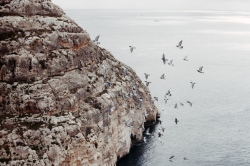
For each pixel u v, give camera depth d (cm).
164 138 8681
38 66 6016
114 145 7131
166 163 7481
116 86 7606
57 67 6231
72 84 6334
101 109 6538
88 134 6175
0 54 6009
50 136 5453
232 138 8775
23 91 5775
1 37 6150
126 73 8731
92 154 6047
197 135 8919
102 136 6550
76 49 6750
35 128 5500
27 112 5728
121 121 7500
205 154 7931
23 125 5534
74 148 5656
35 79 5956
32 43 6122
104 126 6669
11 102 5734
